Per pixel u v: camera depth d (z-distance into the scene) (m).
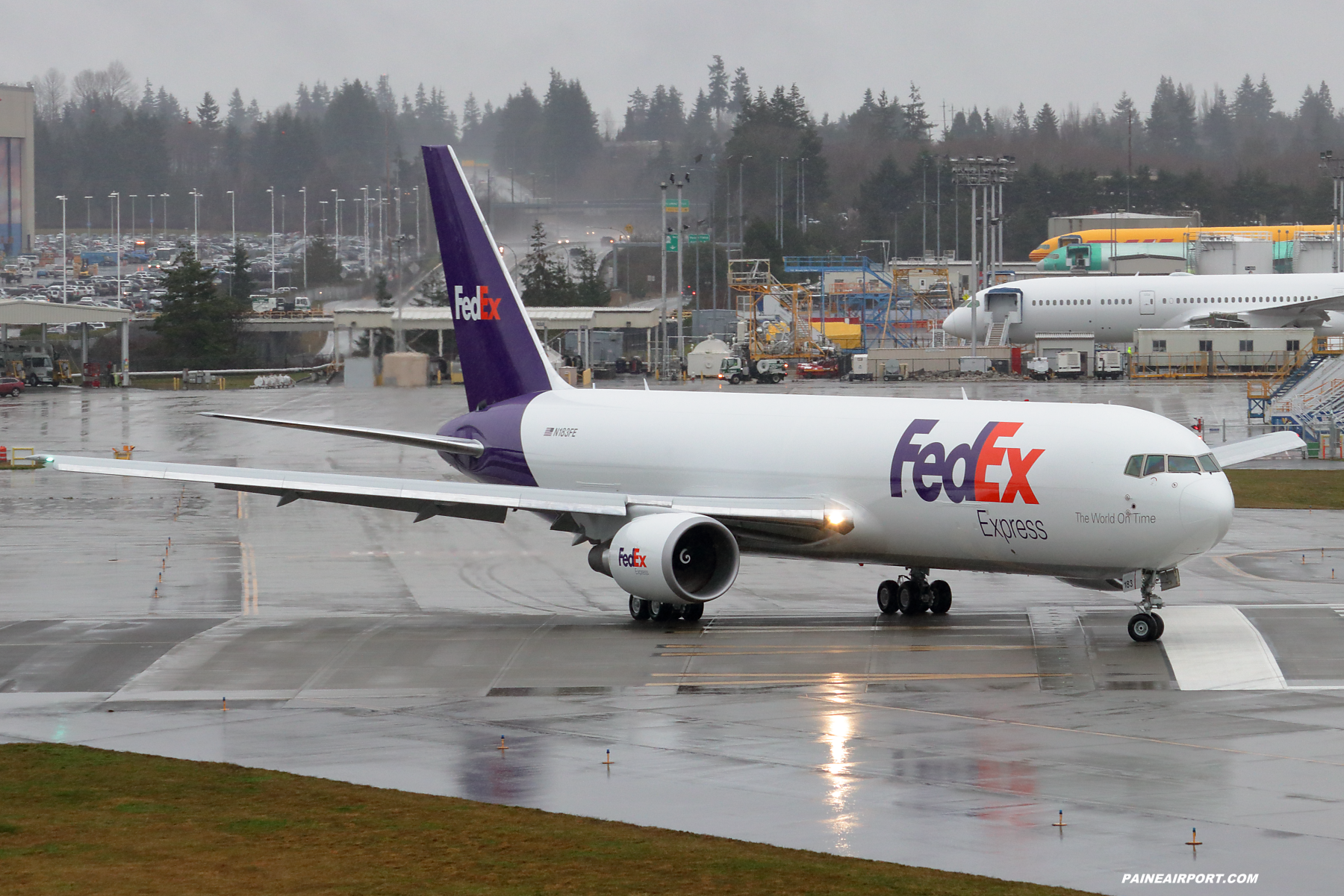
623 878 70.94
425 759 97.25
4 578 179.88
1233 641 135.75
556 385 184.50
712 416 165.25
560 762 96.19
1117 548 134.38
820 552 155.88
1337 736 101.31
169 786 89.62
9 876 71.19
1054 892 70.00
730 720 107.81
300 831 79.50
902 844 78.06
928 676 122.69
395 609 160.25
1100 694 115.50
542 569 188.88
